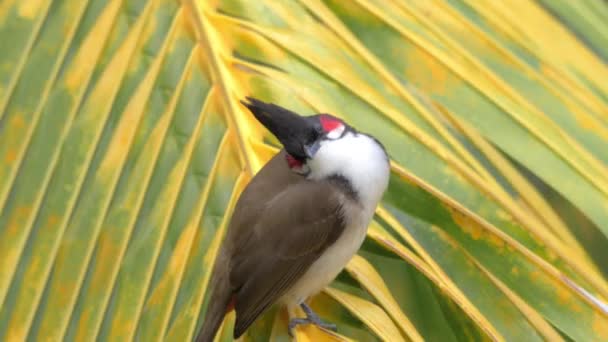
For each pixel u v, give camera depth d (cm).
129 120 661
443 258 670
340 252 712
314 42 718
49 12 705
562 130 717
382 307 681
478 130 718
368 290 697
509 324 642
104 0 720
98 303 621
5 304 615
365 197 699
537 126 714
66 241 633
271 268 711
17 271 622
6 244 627
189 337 627
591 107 754
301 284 723
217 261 718
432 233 681
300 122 696
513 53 782
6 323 612
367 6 734
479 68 731
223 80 695
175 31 702
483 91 722
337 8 737
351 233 707
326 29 725
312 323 723
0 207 635
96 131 664
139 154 658
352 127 711
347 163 704
